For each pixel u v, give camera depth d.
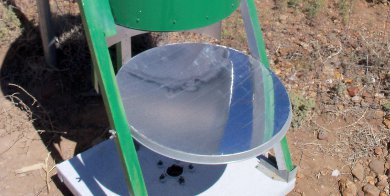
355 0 2.91
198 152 1.59
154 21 1.57
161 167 1.97
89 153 1.99
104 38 1.55
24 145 2.16
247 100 1.79
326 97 2.39
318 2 2.82
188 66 1.93
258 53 1.89
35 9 2.68
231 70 1.92
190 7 1.56
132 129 1.66
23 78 2.41
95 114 2.30
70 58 2.46
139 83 1.85
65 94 2.36
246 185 1.92
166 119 1.71
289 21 2.78
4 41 2.52
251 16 1.82
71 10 2.67
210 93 1.82
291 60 2.56
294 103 2.29
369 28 2.75
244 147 1.61
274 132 1.66
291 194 2.04
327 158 2.17
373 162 2.14
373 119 2.31
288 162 1.90
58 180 2.05
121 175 1.93
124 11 1.56
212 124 1.70
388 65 2.52
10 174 2.06
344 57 2.58
